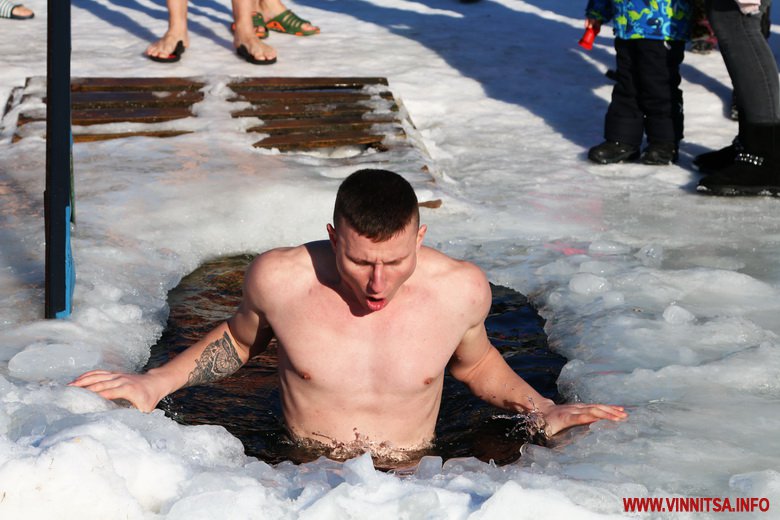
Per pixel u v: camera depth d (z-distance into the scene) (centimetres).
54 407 290
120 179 564
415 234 276
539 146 710
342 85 766
